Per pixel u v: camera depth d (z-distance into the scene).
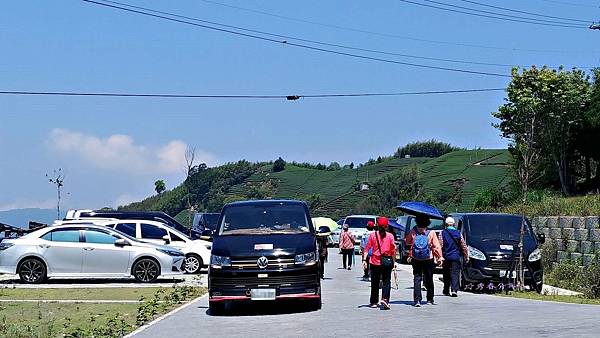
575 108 39.94
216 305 16.58
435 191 71.75
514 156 40.78
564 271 24.75
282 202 18.00
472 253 21.67
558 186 41.75
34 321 16.17
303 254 16.09
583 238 25.73
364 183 91.94
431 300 17.64
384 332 13.04
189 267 28.03
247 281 15.81
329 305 17.55
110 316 16.75
